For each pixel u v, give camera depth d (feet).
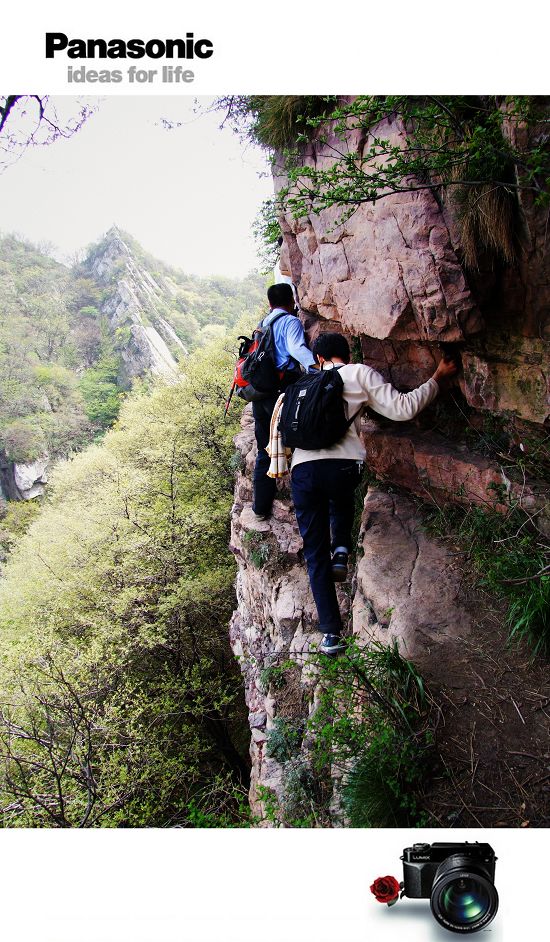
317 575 10.69
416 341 10.84
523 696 7.86
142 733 29.30
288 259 15.94
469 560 10.15
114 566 40.73
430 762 7.34
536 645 8.25
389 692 8.04
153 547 39.65
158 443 54.03
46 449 170.19
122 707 32.14
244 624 18.44
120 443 66.44
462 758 7.30
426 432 11.82
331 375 10.13
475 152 8.16
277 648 13.35
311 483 10.46
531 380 9.44
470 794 6.96
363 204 10.94
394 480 12.35
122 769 25.44
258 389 13.33
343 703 8.75
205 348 70.44
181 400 57.47
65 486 69.36
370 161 10.87
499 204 8.47
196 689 31.48
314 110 12.61
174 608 34.86
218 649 36.63
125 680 33.63
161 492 44.96
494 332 9.74
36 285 229.86
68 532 48.78
